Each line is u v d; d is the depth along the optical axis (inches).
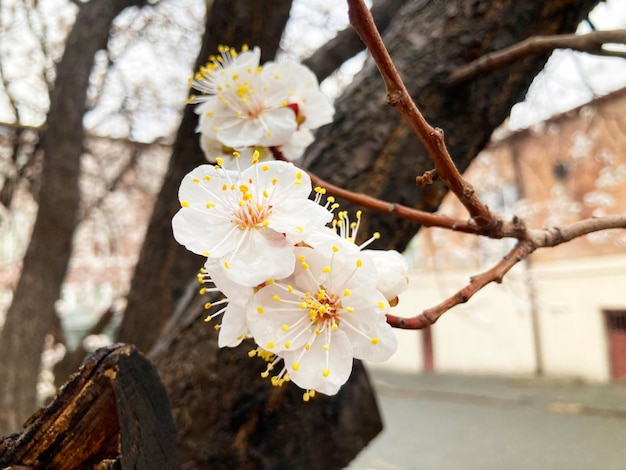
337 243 3.4
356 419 8.0
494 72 7.6
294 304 3.5
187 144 10.3
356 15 3.5
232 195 3.6
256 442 7.0
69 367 16.3
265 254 3.3
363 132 7.5
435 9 7.7
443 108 7.5
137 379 4.2
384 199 7.4
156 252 10.9
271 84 5.8
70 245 14.9
